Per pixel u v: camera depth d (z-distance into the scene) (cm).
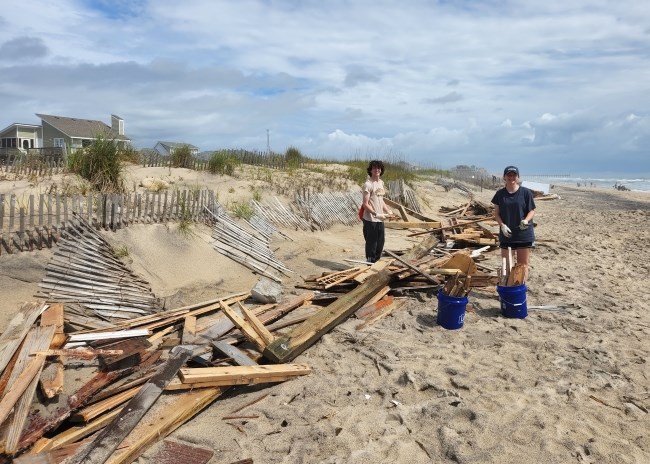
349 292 685
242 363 475
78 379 433
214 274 774
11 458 329
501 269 725
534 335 593
